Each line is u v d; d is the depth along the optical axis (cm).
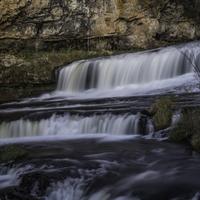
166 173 950
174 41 2473
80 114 1419
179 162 1020
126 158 1077
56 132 1430
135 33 2433
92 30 2397
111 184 924
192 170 959
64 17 2359
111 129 1356
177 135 1209
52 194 946
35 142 1326
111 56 2197
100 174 976
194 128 1195
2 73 2214
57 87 2200
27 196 951
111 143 1237
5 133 1473
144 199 850
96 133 1380
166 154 1091
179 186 876
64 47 2394
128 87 2031
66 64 2252
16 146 1248
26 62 2231
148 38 2439
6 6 2253
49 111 1492
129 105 1506
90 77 2127
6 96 2144
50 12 2331
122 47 2433
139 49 2412
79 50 2381
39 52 2309
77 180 955
